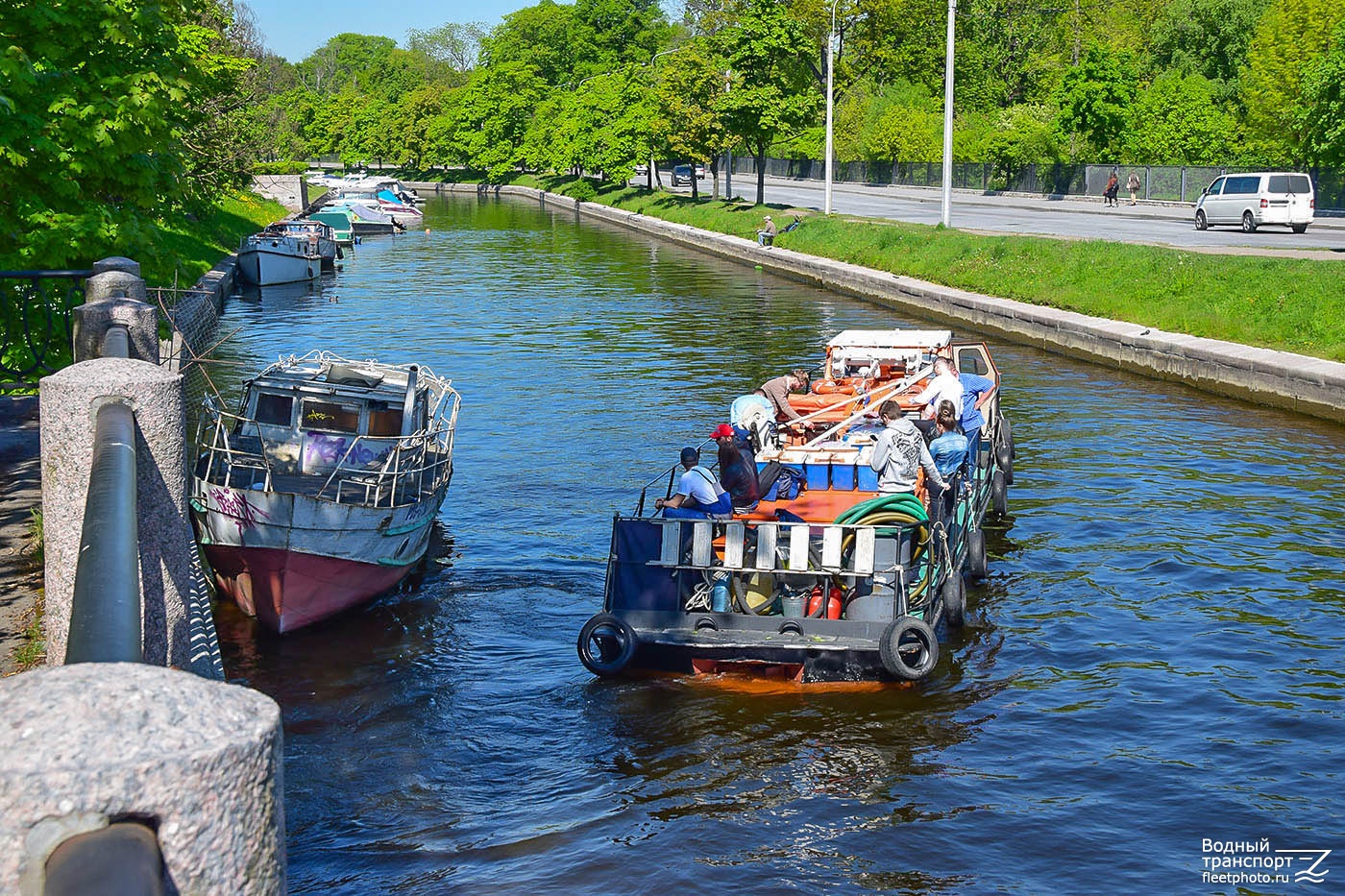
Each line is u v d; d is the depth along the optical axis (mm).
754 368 28969
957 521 14078
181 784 2033
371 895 8148
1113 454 20594
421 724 11039
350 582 13797
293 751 10461
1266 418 23141
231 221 61125
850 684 11547
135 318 11156
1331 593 14039
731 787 9812
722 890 8250
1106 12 107375
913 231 48781
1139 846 8844
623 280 49969
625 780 9953
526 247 67375
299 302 43844
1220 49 86125
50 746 1978
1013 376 28250
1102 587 14469
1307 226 46500
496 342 33625
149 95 15711
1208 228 49281
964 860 8688
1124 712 11133
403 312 40531
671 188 101125
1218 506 17469
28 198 15594
